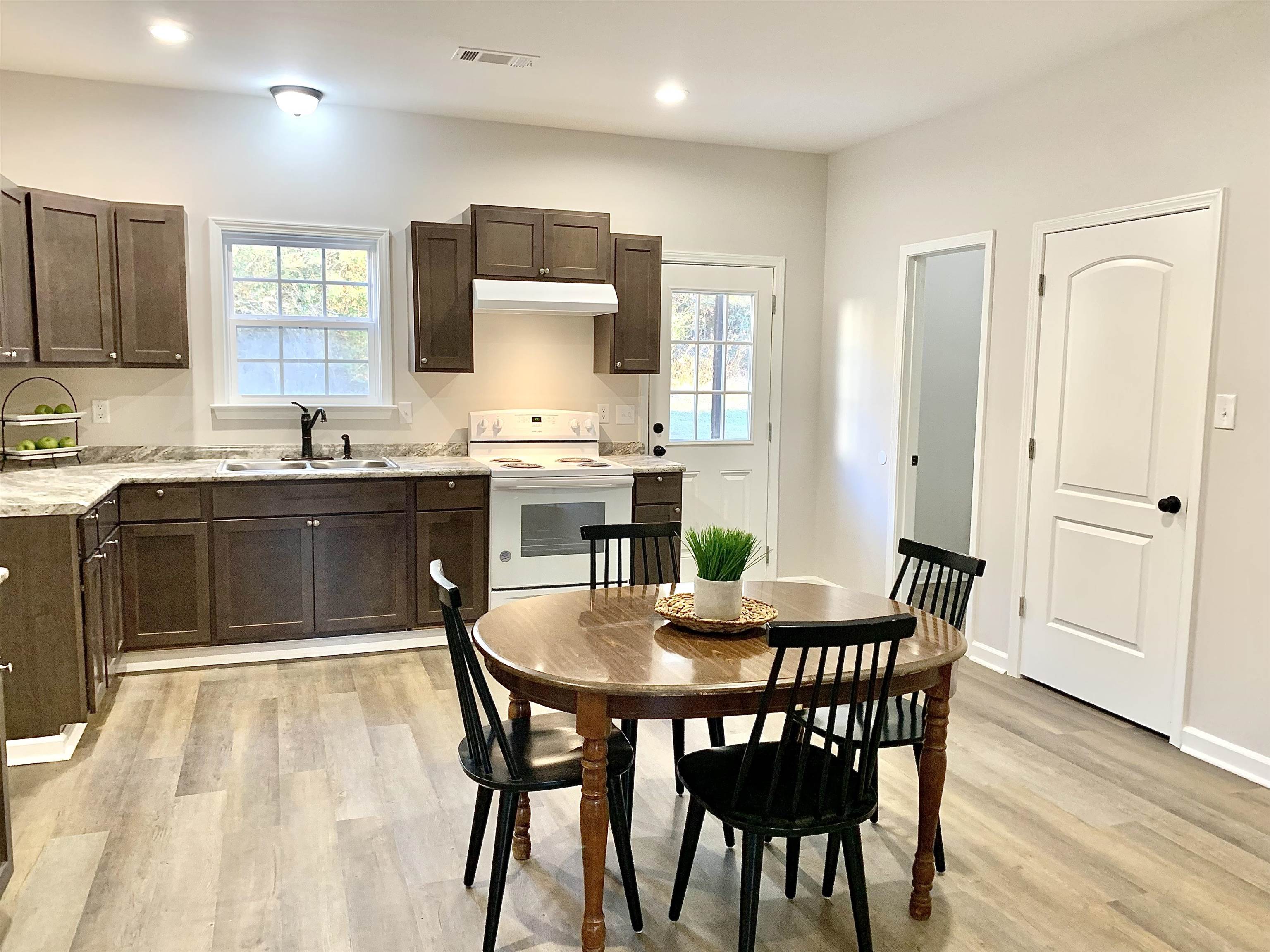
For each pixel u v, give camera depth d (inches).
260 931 87.6
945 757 92.3
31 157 162.2
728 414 216.5
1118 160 141.6
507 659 83.6
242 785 117.7
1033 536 159.2
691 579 214.5
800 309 219.5
